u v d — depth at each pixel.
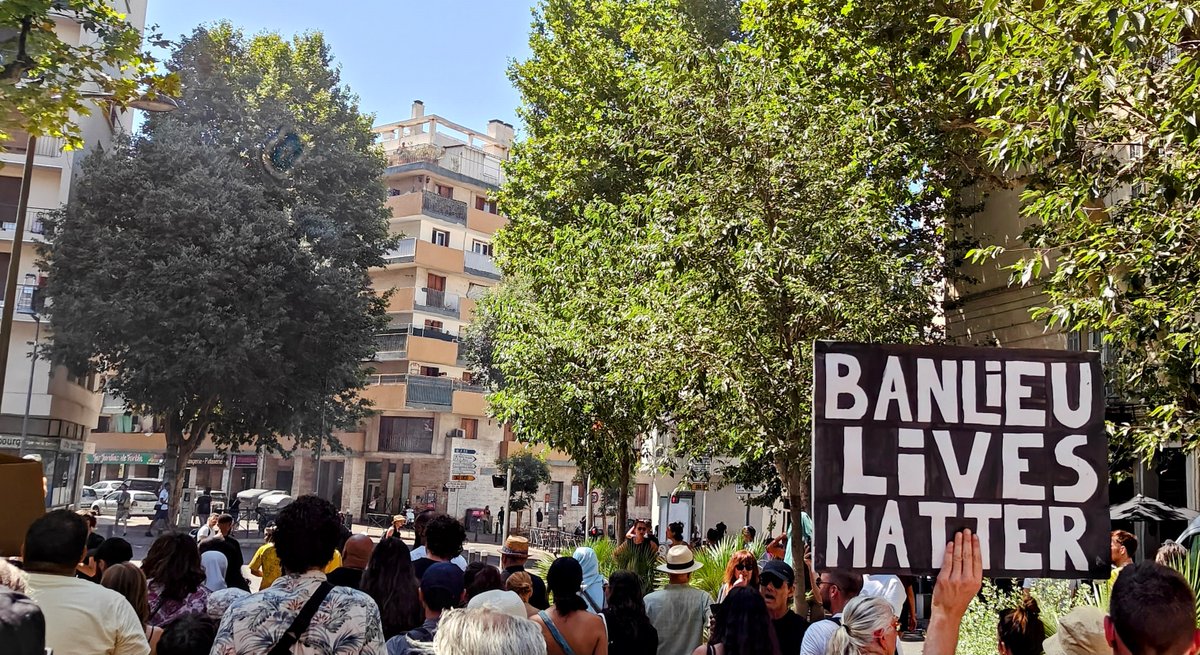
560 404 18.08
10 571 3.43
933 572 3.99
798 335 12.09
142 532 36.38
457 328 57.69
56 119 9.82
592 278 16.05
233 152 33.62
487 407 20.27
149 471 62.88
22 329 34.34
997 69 10.02
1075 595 8.83
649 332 12.48
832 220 12.10
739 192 12.27
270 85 34.34
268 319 31.11
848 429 4.04
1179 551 7.70
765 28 16.34
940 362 4.09
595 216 16.91
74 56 9.88
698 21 21.45
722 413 12.84
